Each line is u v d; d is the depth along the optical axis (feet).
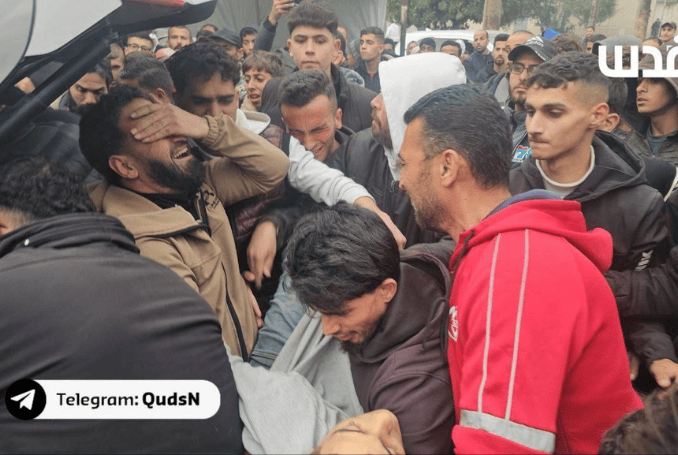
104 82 5.93
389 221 4.72
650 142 7.38
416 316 3.21
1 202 3.28
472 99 3.27
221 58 5.04
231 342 4.15
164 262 3.74
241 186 4.63
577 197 4.89
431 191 3.37
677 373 4.68
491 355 2.67
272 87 7.89
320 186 5.02
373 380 3.18
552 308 2.69
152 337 2.92
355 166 5.79
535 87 4.79
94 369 2.78
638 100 7.08
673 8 64.23
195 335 3.10
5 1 3.02
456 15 64.54
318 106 5.54
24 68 3.55
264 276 4.78
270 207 4.95
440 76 5.29
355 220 3.08
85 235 3.14
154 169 3.95
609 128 5.02
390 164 5.49
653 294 4.79
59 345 2.76
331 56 7.97
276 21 11.46
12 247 3.14
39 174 3.38
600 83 4.61
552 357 2.64
